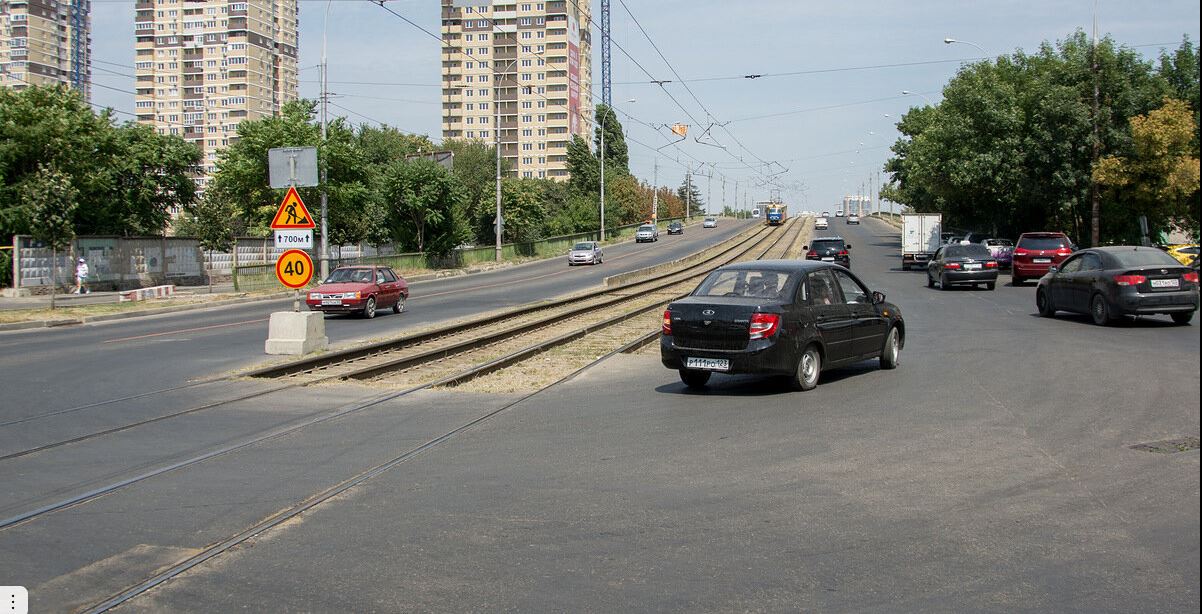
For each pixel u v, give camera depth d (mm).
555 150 151125
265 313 28938
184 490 7031
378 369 14297
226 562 5363
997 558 5273
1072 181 40469
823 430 8883
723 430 9055
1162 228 44062
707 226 117312
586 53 167250
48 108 40312
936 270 32469
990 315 21891
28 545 5703
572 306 29078
